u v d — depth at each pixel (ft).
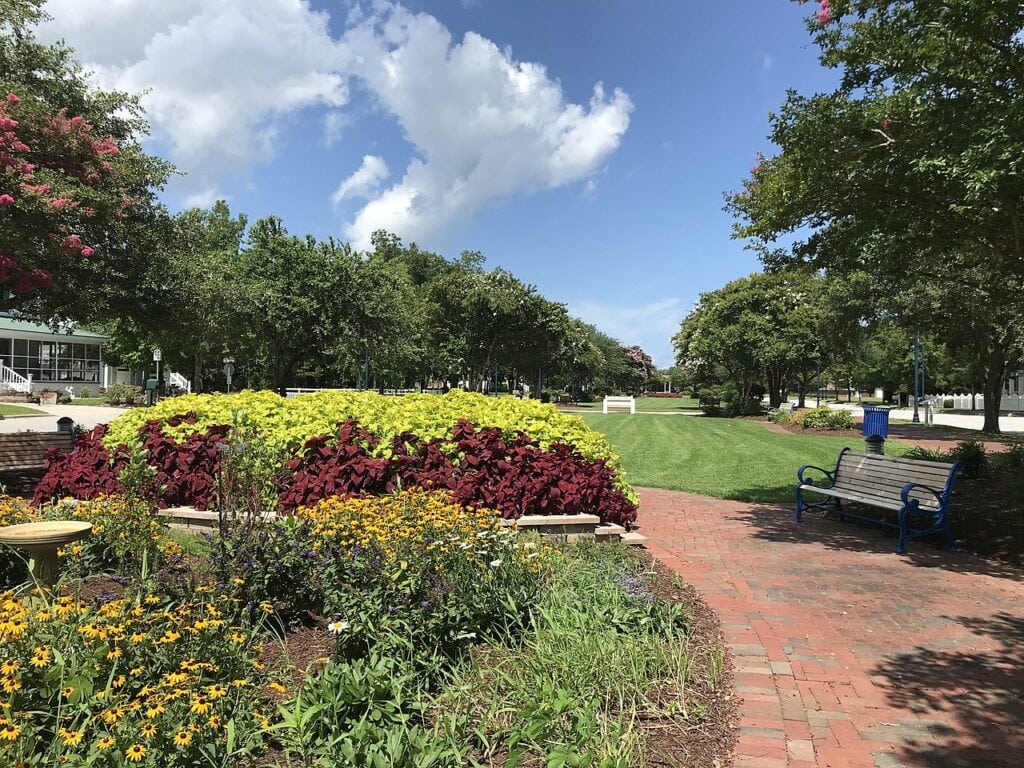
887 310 71.77
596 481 20.22
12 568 13.84
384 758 7.29
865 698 11.23
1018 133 17.54
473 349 143.54
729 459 48.11
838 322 75.66
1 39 30.40
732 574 18.72
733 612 15.49
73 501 18.90
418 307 135.74
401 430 21.45
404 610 10.84
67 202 25.22
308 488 19.07
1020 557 20.10
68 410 105.70
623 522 20.77
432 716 9.31
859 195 23.71
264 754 8.22
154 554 13.67
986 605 16.11
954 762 9.31
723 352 123.24
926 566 19.66
